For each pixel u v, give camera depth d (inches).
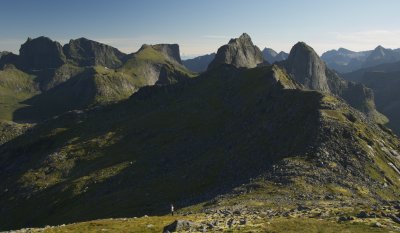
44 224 5900.6
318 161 4271.7
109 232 2362.2
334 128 4950.8
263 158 5216.5
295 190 3521.2
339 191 3582.7
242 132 6958.7
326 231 1855.3
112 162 7869.1
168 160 7283.5
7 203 7554.1
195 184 5374.0
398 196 3843.5
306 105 5935.0
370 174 4133.9
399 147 5526.6
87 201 6299.2
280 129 5757.9
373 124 6063.0
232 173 5270.7
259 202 3171.8
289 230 1898.4
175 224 2164.1
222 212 2795.3
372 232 1804.9
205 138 7780.5
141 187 6092.5
